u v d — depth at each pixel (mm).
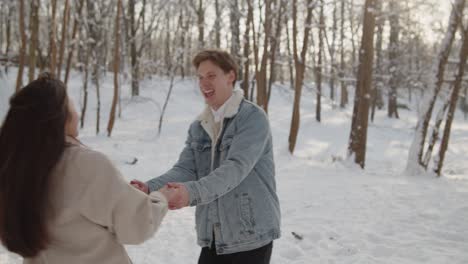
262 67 17734
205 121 2484
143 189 2316
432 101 12094
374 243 5398
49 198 1525
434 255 4895
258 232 2332
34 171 1481
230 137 2355
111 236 1640
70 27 30266
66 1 15203
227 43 28828
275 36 19500
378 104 39156
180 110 27094
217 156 2434
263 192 2385
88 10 22203
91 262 1588
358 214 6789
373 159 19297
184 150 2631
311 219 6504
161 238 5551
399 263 4676
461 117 38438
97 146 15867
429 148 12055
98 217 1559
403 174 12086
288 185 9391
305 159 14766
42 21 28031
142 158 13469
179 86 33844
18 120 1515
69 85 28266
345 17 29062
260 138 2314
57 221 1540
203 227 2490
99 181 1547
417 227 6066
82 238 1572
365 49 13797
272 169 2480
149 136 19625
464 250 5105
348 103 38969
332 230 5840
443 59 12141
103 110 25078
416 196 8094
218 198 2375
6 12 34281
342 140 24469
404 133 28391
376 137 26641
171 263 4711
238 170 2197
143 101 26703
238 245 2342
